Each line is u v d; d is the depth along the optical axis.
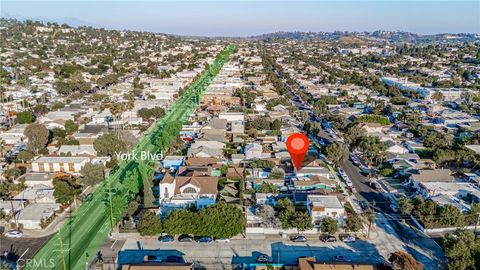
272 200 90.00
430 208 81.69
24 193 90.06
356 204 90.94
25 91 197.50
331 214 79.06
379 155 116.62
